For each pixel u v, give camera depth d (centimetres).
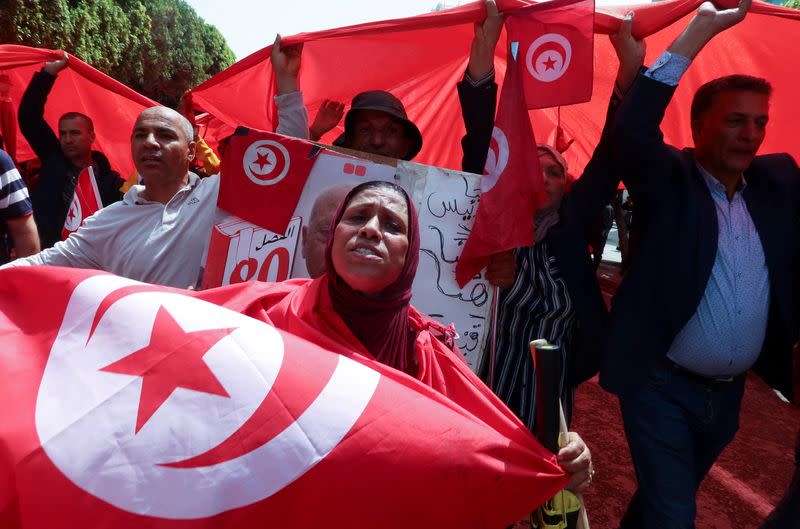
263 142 207
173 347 116
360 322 134
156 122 216
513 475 117
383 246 126
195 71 2861
